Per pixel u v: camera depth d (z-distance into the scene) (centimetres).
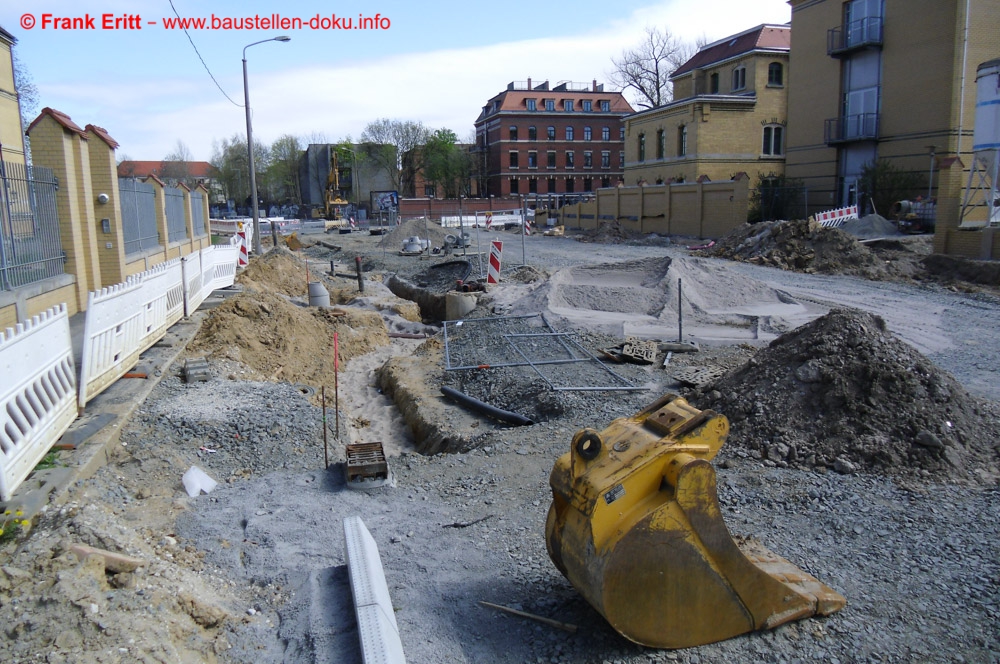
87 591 405
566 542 428
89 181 1353
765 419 783
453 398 1111
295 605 474
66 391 768
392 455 941
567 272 1750
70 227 1266
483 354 1294
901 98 3312
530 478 733
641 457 414
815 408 773
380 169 9356
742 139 4509
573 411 968
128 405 858
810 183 3884
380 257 3447
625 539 400
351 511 651
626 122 5275
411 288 2430
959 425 736
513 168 8062
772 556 509
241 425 863
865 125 3475
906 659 416
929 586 493
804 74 3859
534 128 8056
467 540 589
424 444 1003
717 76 4891
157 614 411
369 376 1357
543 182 8138
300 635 436
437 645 441
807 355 820
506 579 521
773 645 429
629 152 5297
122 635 380
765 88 4494
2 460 580
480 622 468
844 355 798
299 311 1486
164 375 1033
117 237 1455
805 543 561
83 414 816
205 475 736
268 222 6325
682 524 411
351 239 4922
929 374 773
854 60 3562
